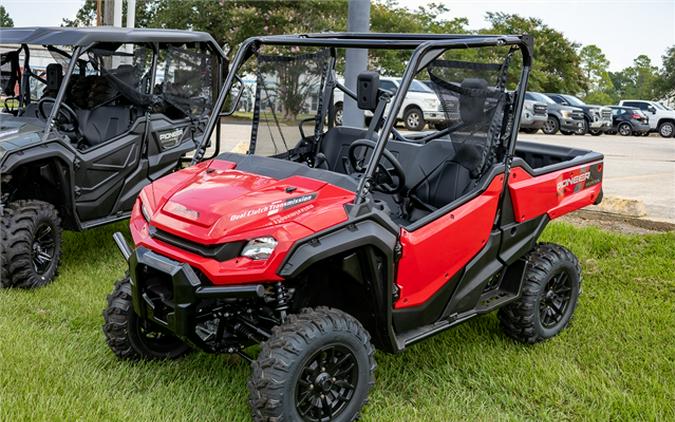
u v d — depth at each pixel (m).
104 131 5.86
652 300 4.82
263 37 3.83
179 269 2.90
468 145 3.65
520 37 3.59
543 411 3.30
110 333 3.51
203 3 23.45
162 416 3.10
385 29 26.95
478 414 3.28
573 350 4.04
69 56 6.05
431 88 3.64
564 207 4.13
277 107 4.04
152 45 5.92
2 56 6.14
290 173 3.33
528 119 20.53
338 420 3.03
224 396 3.33
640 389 3.54
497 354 3.94
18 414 2.95
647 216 7.52
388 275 3.11
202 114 6.54
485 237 3.67
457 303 3.63
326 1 23.20
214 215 2.95
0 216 4.70
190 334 3.01
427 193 3.94
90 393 3.24
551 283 4.16
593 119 22.31
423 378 3.64
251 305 3.19
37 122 5.28
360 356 3.05
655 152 15.97
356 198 3.05
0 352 3.57
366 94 3.21
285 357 2.82
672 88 48.09
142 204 3.41
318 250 2.86
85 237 6.09
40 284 4.82
